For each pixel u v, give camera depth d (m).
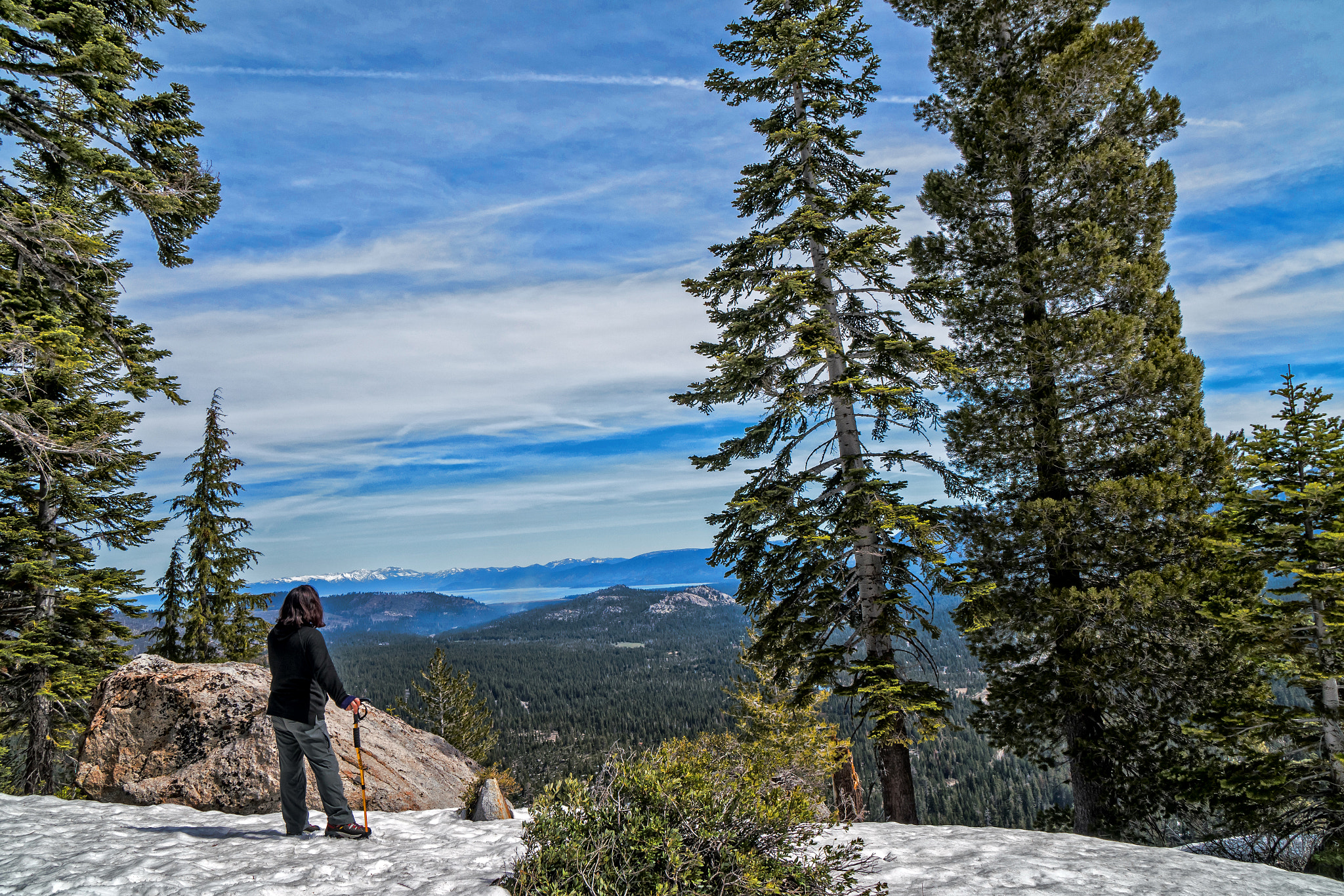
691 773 4.94
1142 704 13.45
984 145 16.45
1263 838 11.91
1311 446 11.64
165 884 4.57
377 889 4.69
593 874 4.29
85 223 14.37
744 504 13.19
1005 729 14.94
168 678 8.78
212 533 26.95
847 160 16.06
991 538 14.90
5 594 17.27
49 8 11.95
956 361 15.29
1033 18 17.19
